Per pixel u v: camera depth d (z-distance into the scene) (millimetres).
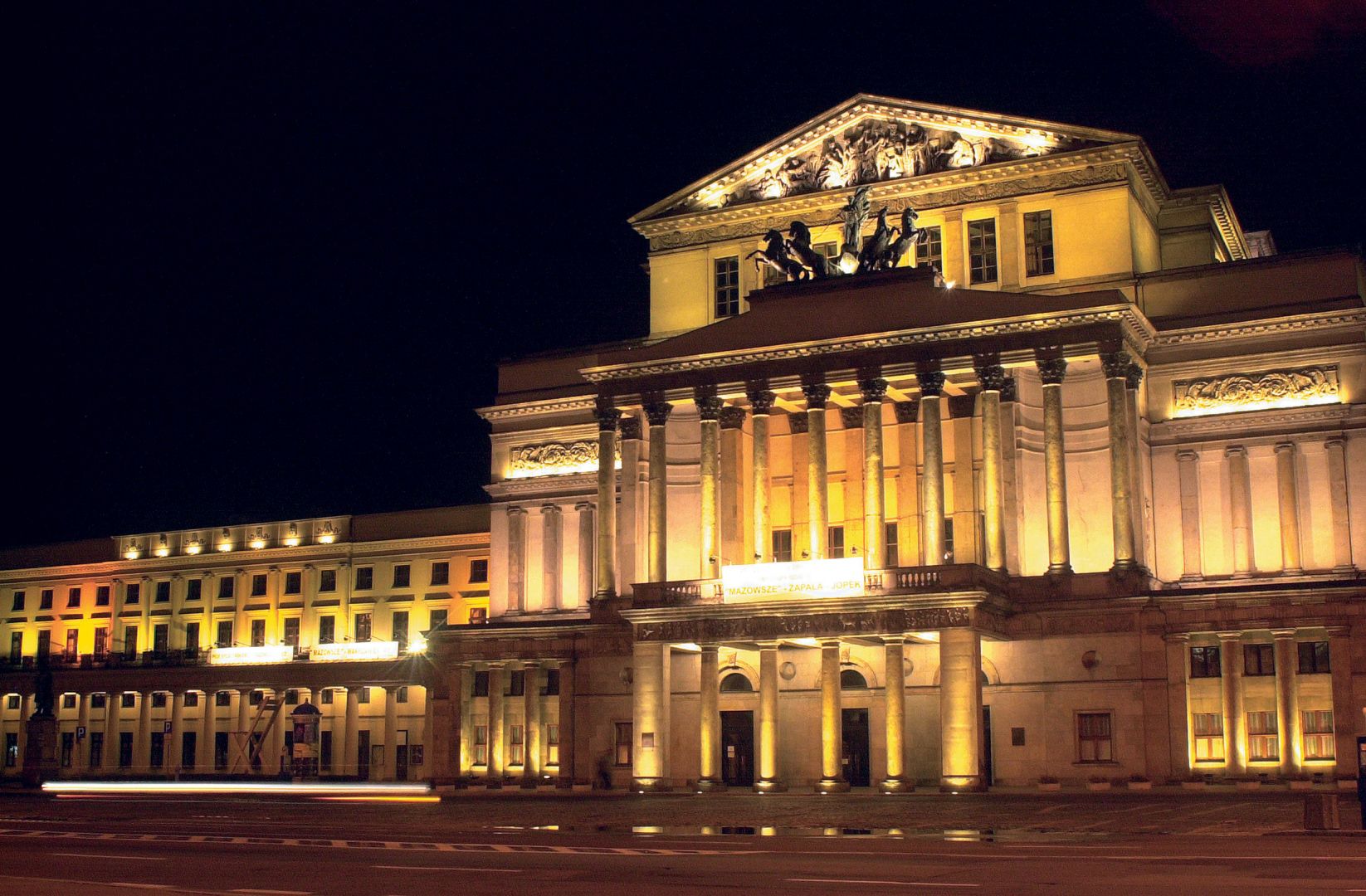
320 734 119312
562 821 56938
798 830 50688
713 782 82062
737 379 87438
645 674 84000
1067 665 79438
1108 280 86375
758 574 81312
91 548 135875
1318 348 82375
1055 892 29500
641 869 35188
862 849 40844
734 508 88750
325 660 118250
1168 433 84938
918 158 91812
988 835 46125
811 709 86062
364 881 32938
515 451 101000
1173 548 84062
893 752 77500
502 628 94375
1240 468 82875
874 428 83688
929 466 82250
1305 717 76812
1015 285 88188
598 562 91438
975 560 86688
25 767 110438
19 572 138500
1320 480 81625
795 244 88000
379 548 121938
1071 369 84812
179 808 68938
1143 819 53094
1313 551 81250
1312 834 43938
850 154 93562
